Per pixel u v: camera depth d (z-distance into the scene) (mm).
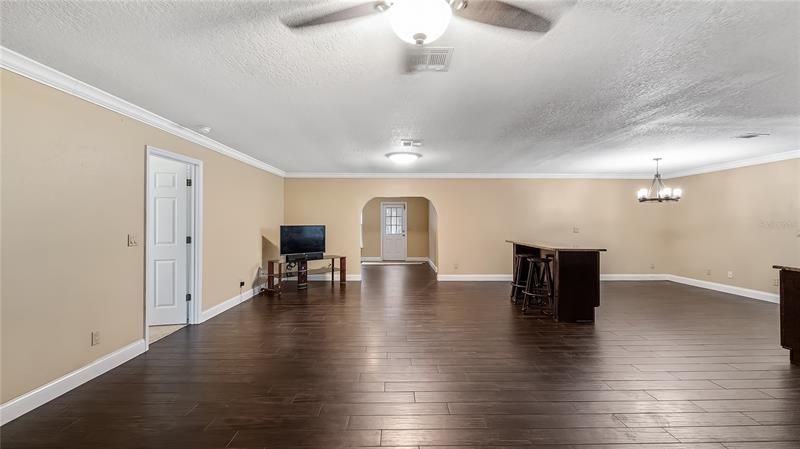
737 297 6113
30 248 2469
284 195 7742
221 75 2641
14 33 2035
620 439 2139
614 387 2801
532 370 3123
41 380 2539
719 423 2303
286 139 4664
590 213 7859
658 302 5770
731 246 6402
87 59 2373
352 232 7812
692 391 2734
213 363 3283
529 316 4938
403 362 3303
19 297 2400
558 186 7855
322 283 7570
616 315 4992
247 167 5984
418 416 2387
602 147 5113
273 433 2193
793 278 3277
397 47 2219
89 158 2936
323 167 7035
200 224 4598
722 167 6508
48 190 2594
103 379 2941
